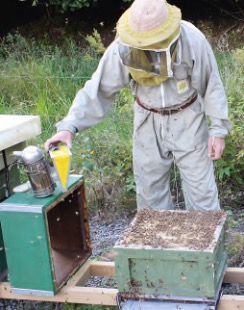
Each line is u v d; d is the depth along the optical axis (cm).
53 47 937
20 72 738
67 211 349
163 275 291
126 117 561
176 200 485
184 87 338
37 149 307
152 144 360
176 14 311
